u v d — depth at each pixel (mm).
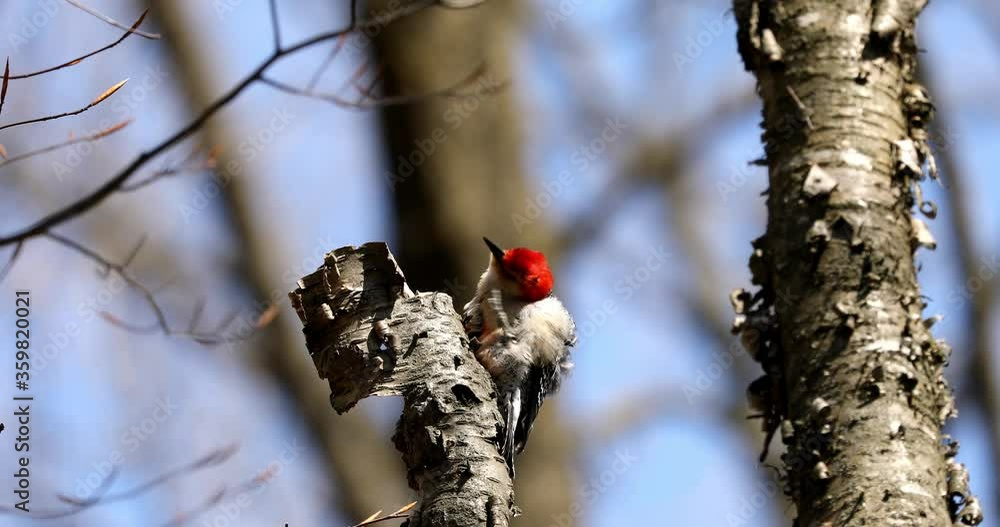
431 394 7934
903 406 7340
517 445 11984
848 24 8383
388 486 21297
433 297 8438
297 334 21984
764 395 8008
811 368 7605
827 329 7621
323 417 21422
